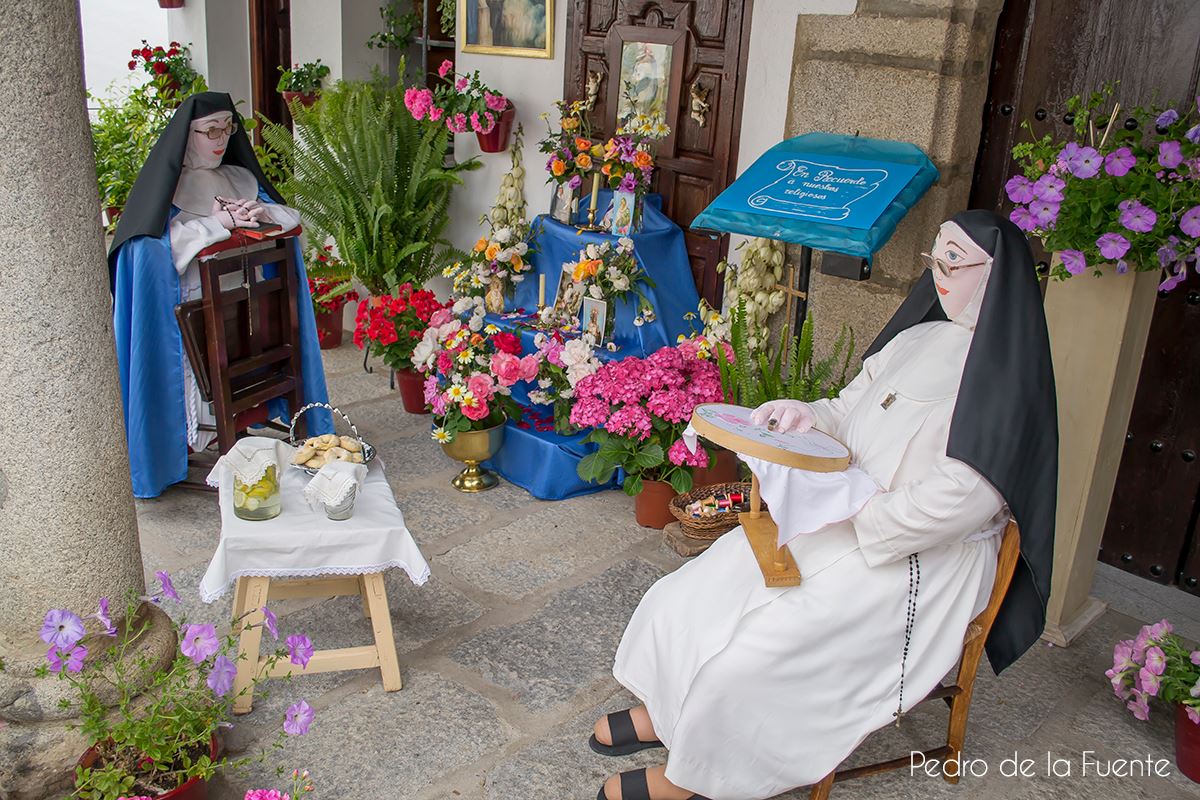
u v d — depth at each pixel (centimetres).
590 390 408
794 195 373
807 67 411
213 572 276
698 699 244
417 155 581
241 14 740
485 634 344
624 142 457
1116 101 361
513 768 282
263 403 456
